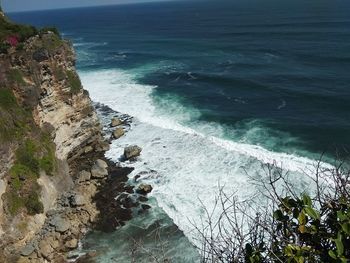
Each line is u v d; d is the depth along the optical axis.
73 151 36.47
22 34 31.45
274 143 37.91
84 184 31.83
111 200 29.83
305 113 45.91
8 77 29.06
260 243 5.13
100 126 39.16
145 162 34.88
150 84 60.97
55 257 24.75
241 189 28.48
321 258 4.61
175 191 30.06
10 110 28.08
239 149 35.91
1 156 25.23
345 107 47.09
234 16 186.25
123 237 25.95
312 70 65.88
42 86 32.06
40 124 31.70
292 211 5.13
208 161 34.09
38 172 27.98
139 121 44.34
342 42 89.31
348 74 61.59
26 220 25.30
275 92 54.41
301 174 29.25
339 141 37.78
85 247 25.42
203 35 122.12
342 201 4.84
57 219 26.61
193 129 42.00
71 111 35.41
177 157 35.28
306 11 177.00
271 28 125.06
